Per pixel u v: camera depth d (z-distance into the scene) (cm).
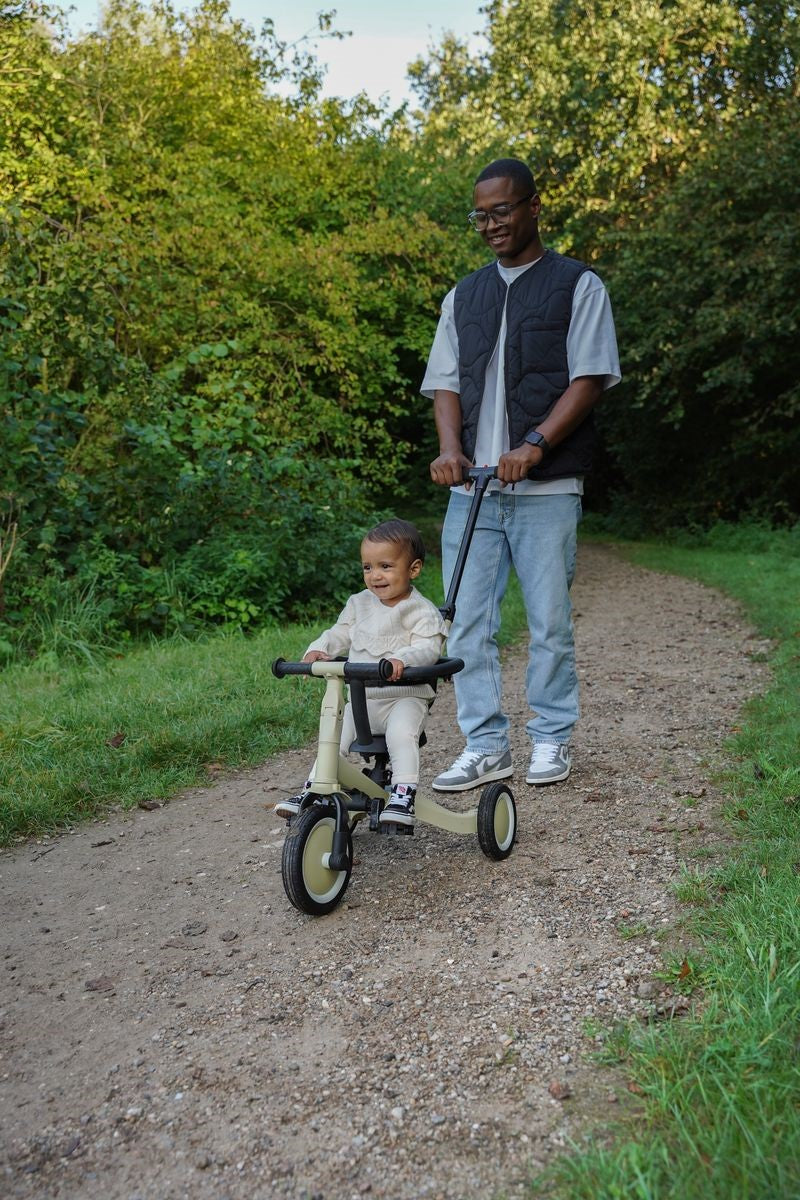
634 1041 244
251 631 852
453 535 458
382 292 1475
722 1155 196
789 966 262
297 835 320
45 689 623
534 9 2312
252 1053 258
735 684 661
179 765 500
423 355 1524
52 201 1298
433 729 576
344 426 1270
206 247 1249
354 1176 211
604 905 328
